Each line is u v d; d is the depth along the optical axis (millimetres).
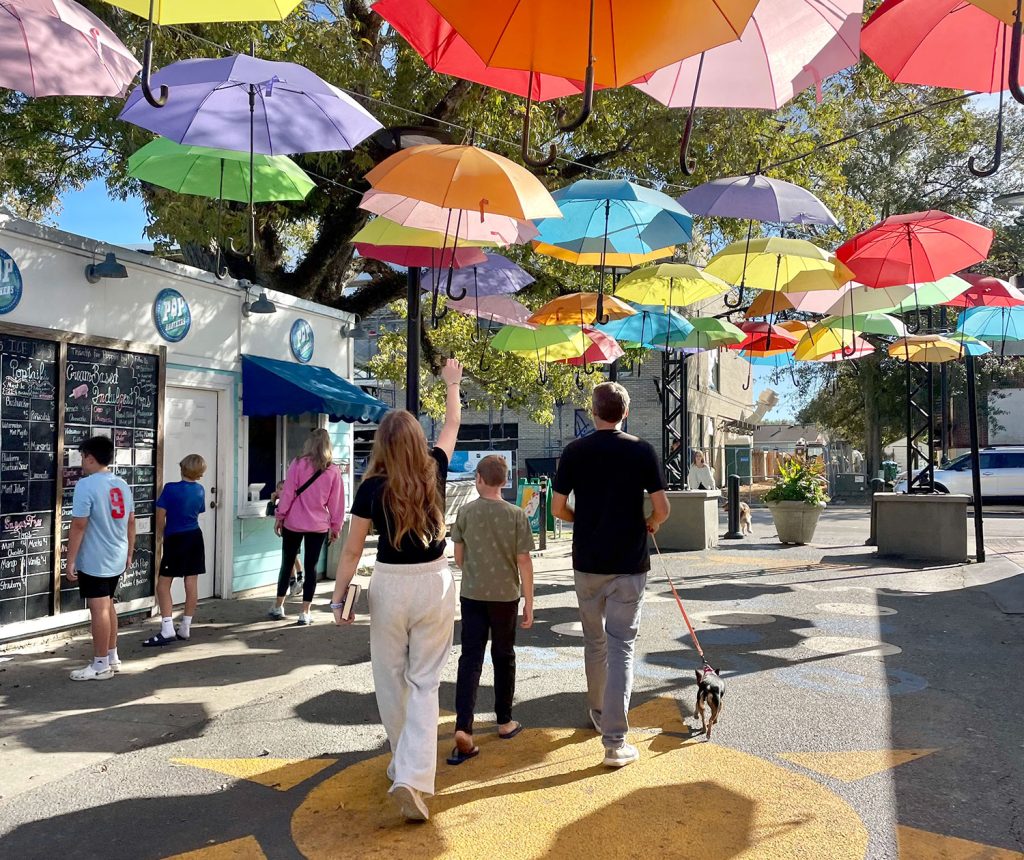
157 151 7262
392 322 29906
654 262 10594
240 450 10102
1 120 11711
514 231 7109
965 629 8117
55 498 7625
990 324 11586
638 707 5738
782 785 4391
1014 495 26094
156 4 3811
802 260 8688
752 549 15000
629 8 2779
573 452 4961
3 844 3812
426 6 3564
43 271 7547
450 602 4148
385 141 7613
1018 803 4168
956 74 3650
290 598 10070
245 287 10102
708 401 33938
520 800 4227
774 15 3828
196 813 4133
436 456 4727
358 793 4359
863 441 40688
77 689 6199
